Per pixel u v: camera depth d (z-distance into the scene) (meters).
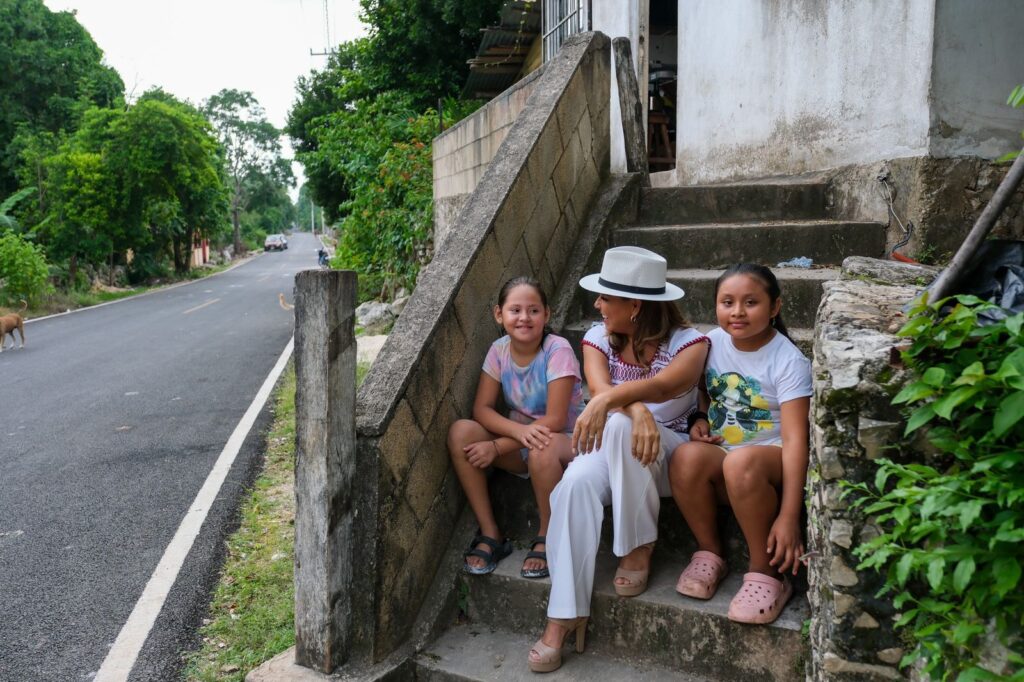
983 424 1.67
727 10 5.88
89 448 6.48
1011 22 4.05
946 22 3.95
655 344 2.80
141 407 8.12
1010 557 1.53
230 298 24.17
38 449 6.52
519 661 2.63
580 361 3.78
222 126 78.38
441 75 18.17
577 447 2.56
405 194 12.73
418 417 2.78
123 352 12.56
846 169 4.61
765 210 4.75
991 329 1.71
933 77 3.97
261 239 80.19
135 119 28.42
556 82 4.20
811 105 4.98
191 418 7.50
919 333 1.80
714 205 4.73
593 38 4.56
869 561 1.72
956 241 4.08
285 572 3.84
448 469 3.01
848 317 2.25
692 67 6.50
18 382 9.97
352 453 2.53
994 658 1.60
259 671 2.55
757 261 4.27
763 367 2.59
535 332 2.94
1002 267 2.27
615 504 2.52
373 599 2.57
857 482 1.88
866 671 1.92
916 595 1.85
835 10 4.70
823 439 1.92
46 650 3.23
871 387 1.84
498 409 3.29
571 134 4.24
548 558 2.61
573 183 4.30
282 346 12.83
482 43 13.23
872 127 4.43
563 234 4.18
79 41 35.72
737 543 2.72
